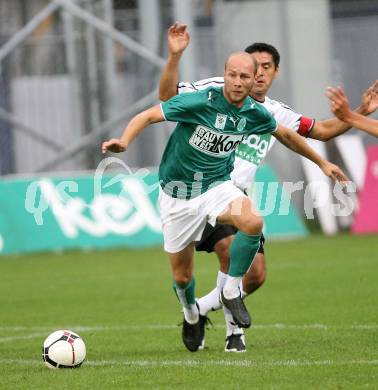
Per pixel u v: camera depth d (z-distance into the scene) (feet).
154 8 262.67
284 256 212.64
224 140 103.71
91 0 268.82
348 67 282.15
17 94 275.18
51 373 95.81
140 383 89.35
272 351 106.42
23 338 124.57
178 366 97.91
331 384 86.07
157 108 101.35
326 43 274.36
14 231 233.14
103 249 234.79
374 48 281.33
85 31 266.77
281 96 274.36
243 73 99.45
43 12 262.67
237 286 102.17
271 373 91.91
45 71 274.77
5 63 273.95
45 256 227.81
